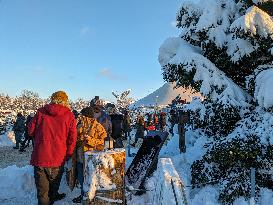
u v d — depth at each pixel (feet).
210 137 28.02
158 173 19.19
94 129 19.95
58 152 16.98
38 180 16.90
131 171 22.31
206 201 19.65
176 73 27.53
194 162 23.34
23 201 19.95
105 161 15.57
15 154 49.65
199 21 27.25
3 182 21.09
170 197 15.56
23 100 229.66
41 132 16.96
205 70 26.00
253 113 24.22
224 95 25.09
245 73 28.37
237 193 19.21
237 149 20.68
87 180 15.70
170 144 36.60
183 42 29.32
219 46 26.81
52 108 17.12
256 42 25.40
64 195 20.22
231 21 27.53
